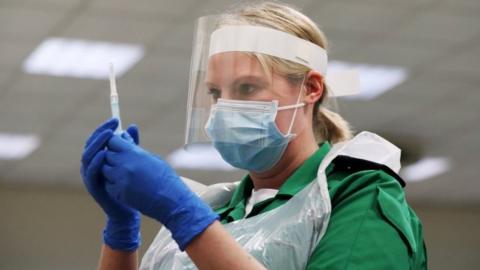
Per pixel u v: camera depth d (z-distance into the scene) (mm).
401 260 3070
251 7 3764
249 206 3619
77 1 12086
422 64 14656
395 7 12500
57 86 15320
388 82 15477
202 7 12328
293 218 3266
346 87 3936
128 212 3289
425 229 24375
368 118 17406
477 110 16891
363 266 3029
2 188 21984
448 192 23266
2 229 21750
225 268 2797
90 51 13867
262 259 3174
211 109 3553
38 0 12031
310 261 3145
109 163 2936
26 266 21672
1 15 12523
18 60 14188
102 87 15359
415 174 21500
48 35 13203
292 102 3574
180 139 18531
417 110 16922
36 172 20984
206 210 2887
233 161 3570
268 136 3490
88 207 22422
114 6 12281
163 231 3740
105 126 3057
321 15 12727
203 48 3645
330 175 3465
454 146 19188
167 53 13938
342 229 3150
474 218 24859
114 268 3389
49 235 22000
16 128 17625
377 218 3156
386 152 3535
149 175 2879
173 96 15898
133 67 14492
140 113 16906
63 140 18406
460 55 14266
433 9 12578
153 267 3617
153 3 12242
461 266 24453
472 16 12789
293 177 3523
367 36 13516
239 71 3518
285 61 3572
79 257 22062
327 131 3902
